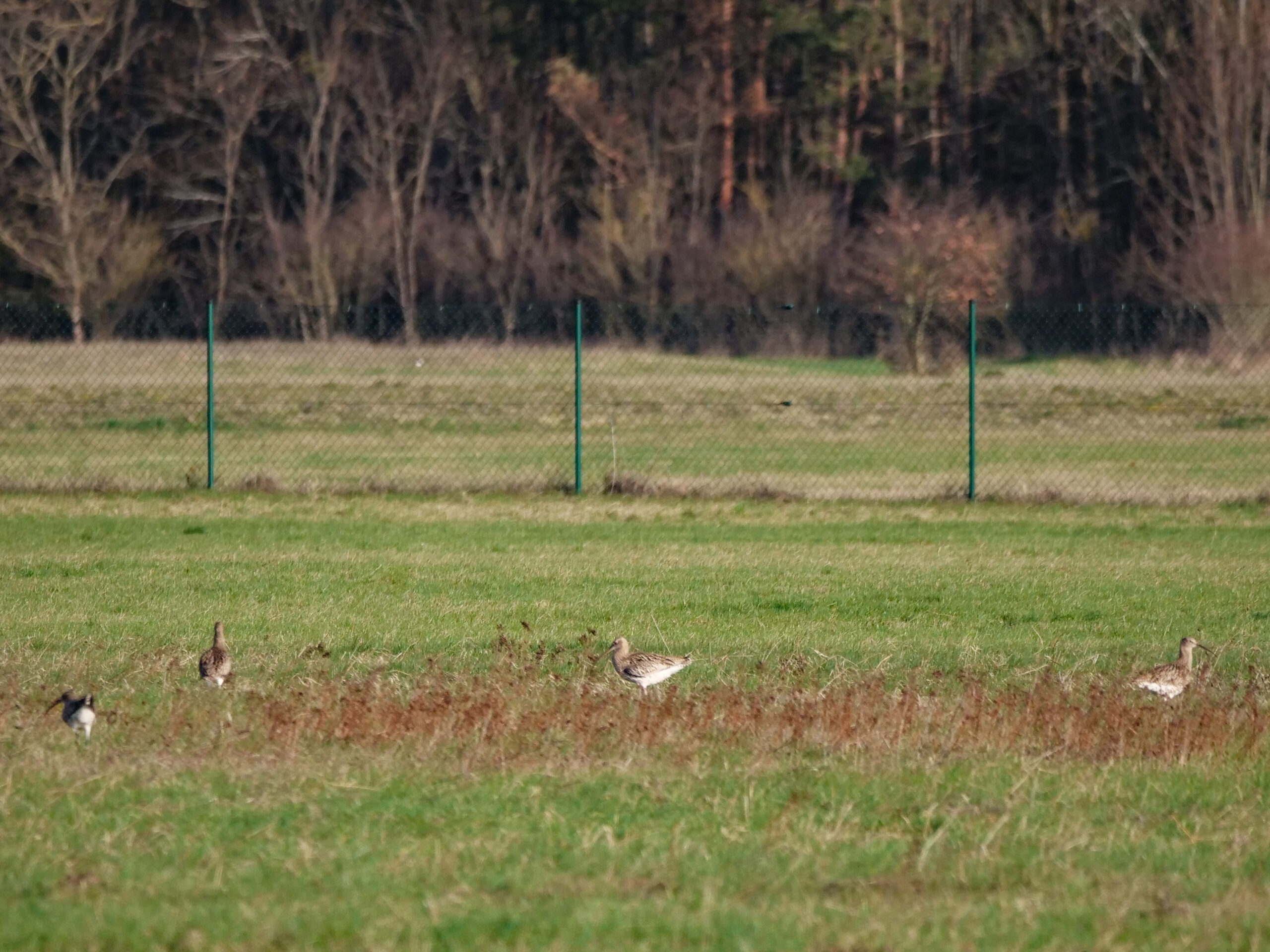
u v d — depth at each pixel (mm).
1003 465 82000
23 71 177375
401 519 61281
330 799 26672
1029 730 30984
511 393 114438
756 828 25609
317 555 52938
